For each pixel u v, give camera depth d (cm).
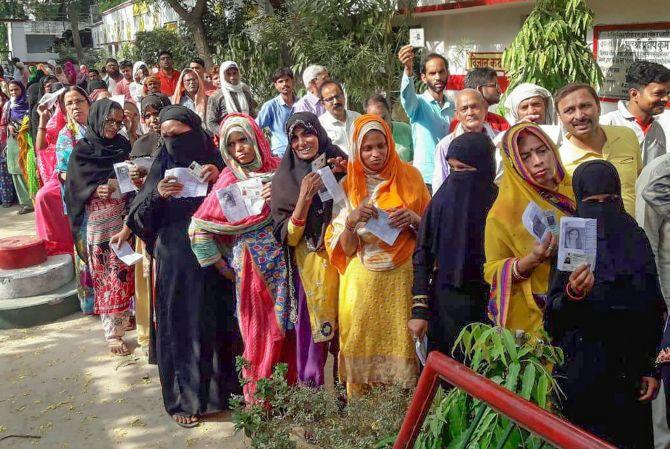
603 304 269
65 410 462
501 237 303
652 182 323
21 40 4541
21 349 564
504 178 306
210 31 1521
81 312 641
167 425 437
